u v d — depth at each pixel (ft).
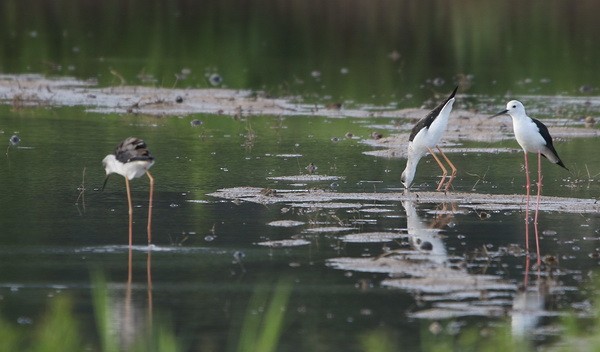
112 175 53.52
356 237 42.19
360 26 123.85
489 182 54.08
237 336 31.55
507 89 87.71
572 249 40.78
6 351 28.09
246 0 141.79
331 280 36.73
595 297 35.04
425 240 41.88
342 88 87.71
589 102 81.56
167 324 32.42
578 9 138.82
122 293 35.27
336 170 56.24
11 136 63.67
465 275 37.29
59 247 40.37
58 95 80.79
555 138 67.36
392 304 34.32
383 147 63.57
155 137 65.10
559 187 52.80
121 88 84.53
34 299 34.42
